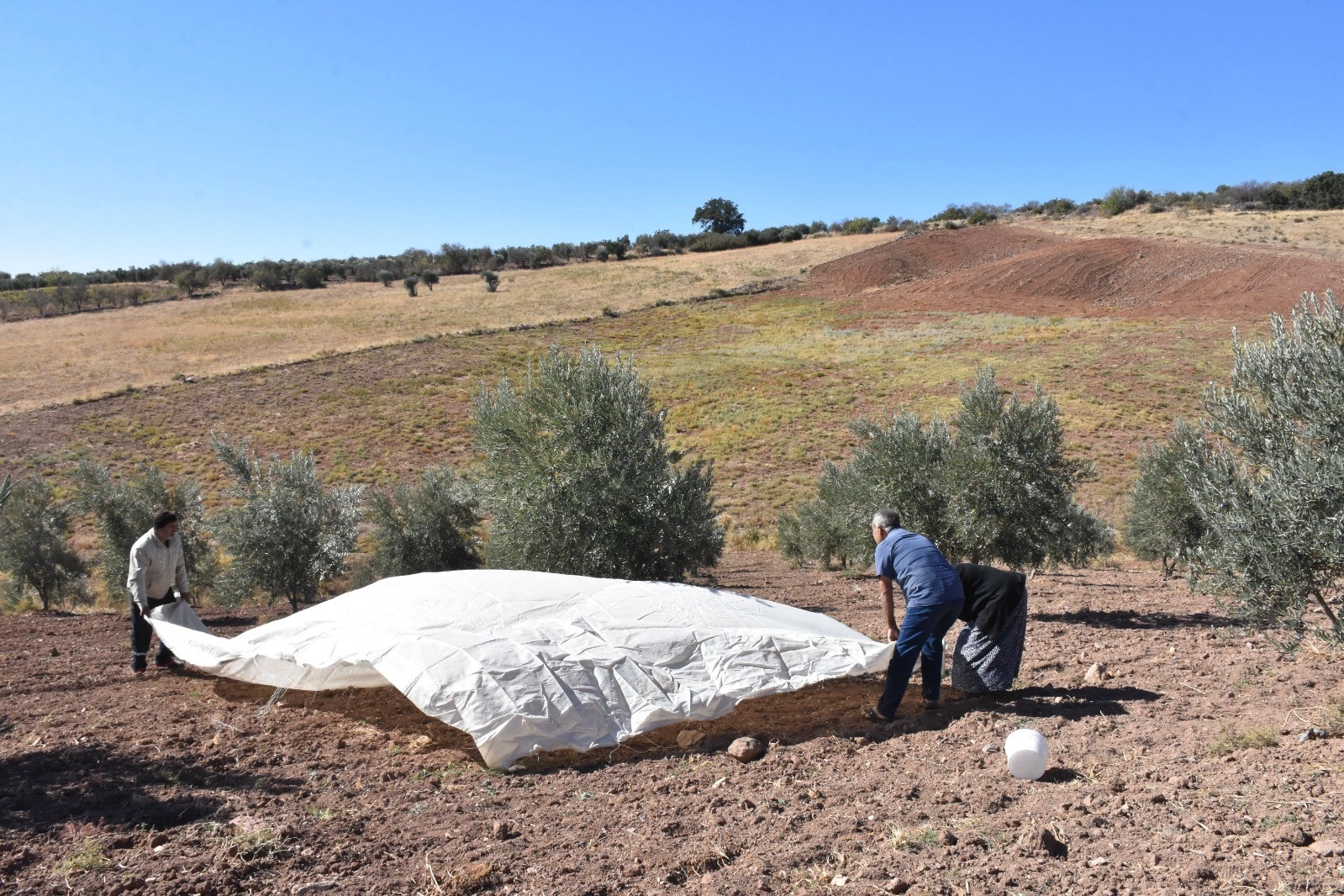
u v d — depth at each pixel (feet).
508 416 29.68
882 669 19.94
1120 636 26.71
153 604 23.62
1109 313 187.62
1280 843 10.87
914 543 18.52
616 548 28.32
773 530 82.28
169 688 21.68
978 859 11.14
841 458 111.34
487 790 14.66
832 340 183.73
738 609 20.94
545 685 16.58
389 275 302.66
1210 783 13.07
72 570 48.80
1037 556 36.45
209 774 15.31
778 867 11.26
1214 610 32.91
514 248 360.89
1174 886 9.98
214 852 11.80
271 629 20.70
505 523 29.53
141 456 118.42
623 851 11.96
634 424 29.45
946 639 27.07
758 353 175.11
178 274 312.29
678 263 297.94
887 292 232.32
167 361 177.17
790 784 14.52
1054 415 37.04
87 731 17.72
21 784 14.55
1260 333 153.28
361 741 17.35
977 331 178.29
